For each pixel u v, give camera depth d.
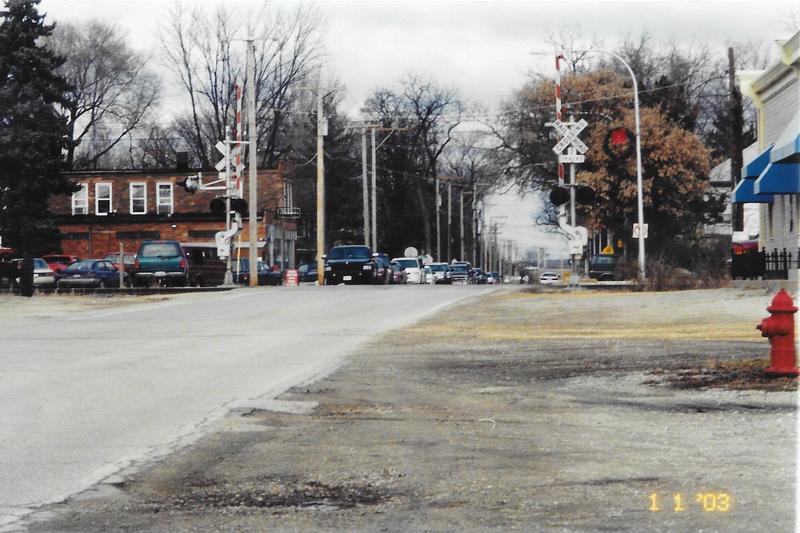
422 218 113.81
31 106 73.81
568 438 12.16
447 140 112.31
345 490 9.91
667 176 74.81
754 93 43.84
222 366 19.28
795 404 13.55
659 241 76.62
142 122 104.62
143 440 12.22
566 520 8.77
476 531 8.50
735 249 45.34
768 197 41.62
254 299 40.94
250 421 13.47
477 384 16.73
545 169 83.44
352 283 64.19
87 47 101.62
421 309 34.22
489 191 94.44
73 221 87.56
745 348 19.61
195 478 10.38
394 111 111.75
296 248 110.25
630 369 17.48
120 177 88.81
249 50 57.97
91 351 22.14
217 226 87.06
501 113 87.06
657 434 12.20
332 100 108.06
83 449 11.71
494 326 27.34
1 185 74.56
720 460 10.74
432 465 10.87
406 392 15.95
